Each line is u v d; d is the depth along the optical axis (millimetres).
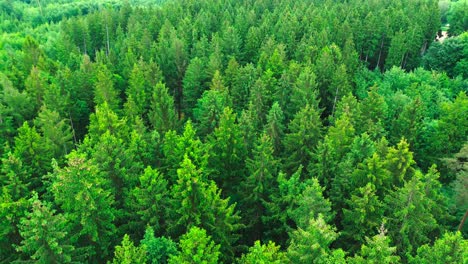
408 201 35188
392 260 26859
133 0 185500
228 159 47781
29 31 135750
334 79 70000
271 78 69750
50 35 128000
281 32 95000
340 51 84250
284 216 39531
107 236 35188
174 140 44656
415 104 56375
